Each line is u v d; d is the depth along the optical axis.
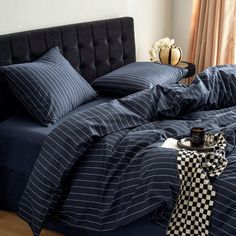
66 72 2.56
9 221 2.28
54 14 2.83
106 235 1.94
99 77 3.10
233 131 2.01
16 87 2.30
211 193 1.65
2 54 2.36
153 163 1.77
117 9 3.44
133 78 2.83
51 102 2.30
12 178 2.26
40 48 2.62
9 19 2.51
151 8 3.93
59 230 2.14
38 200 1.97
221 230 1.60
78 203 1.93
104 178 1.91
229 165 1.73
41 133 2.18
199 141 1.85
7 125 2.30
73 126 2.04
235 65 2.95
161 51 3.59
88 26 3.01
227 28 3.82
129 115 2.22
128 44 3.43
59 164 1.97
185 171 1.70
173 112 2.36
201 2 3.88
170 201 1.70
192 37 4.05
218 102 2.57
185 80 4.02
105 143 2.01
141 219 1.81
